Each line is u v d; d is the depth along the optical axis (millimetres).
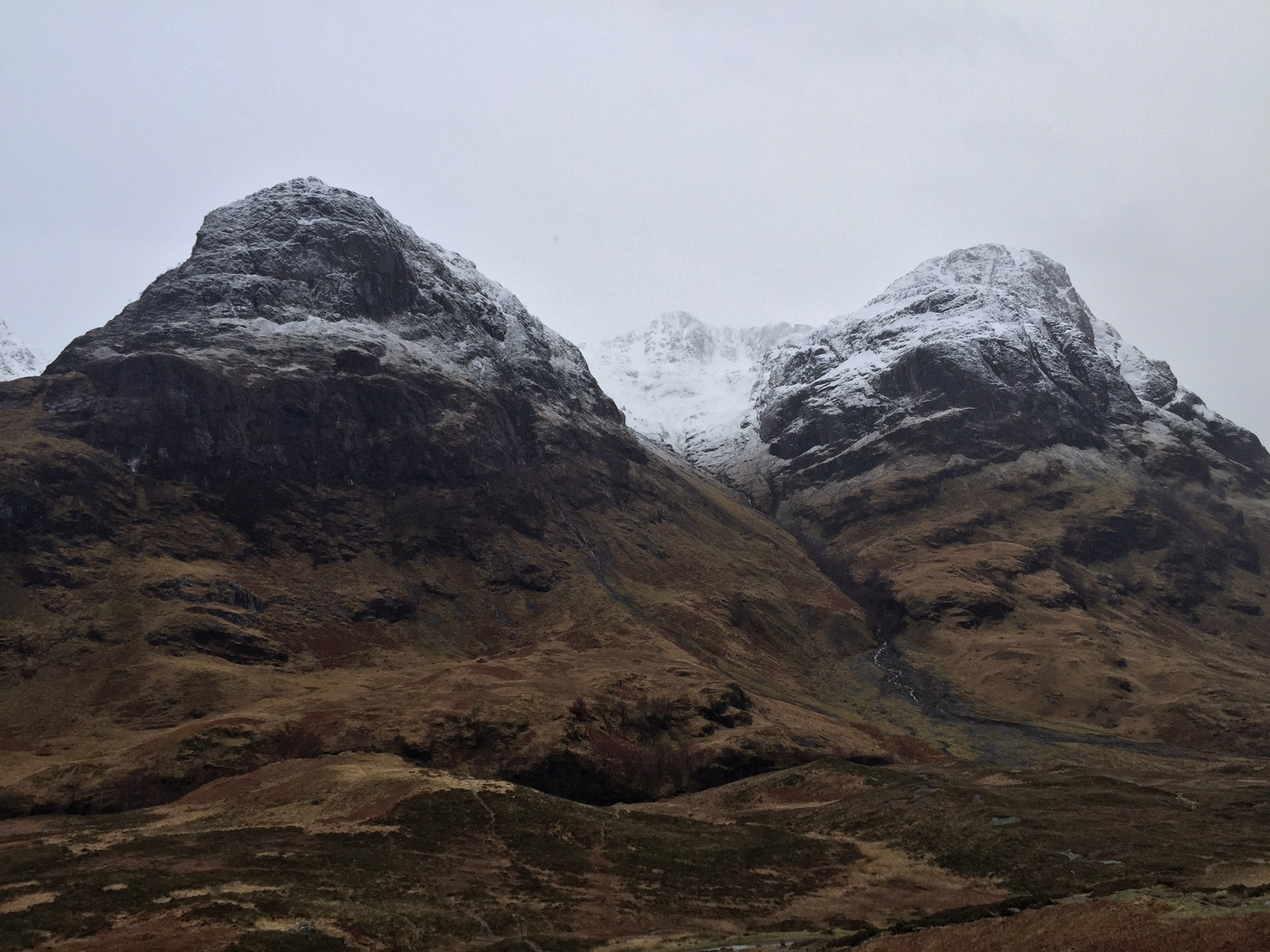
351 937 85688
